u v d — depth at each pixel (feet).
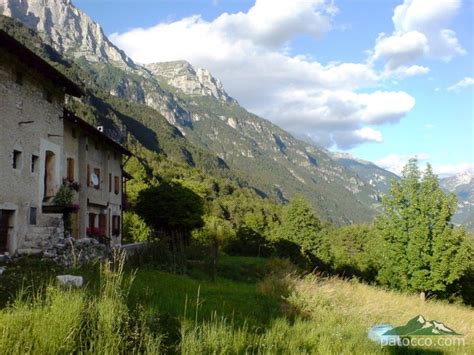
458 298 104.99
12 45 53.47
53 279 33.12
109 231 106.63
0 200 53.47
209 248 88.99
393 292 81.71
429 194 97.66
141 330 25.20
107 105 529.45
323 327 36.32
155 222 134.72
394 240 98.58
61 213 67.15
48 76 64.85
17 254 52.26
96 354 21.45
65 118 77.87
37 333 21.17
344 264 160.35
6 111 55.42
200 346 25.30
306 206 163.84
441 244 92.22
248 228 168.45
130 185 204.23
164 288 45.78
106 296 26.78
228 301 44.11
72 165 82.38
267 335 31.09
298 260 145.48
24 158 59.41
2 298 27.96
